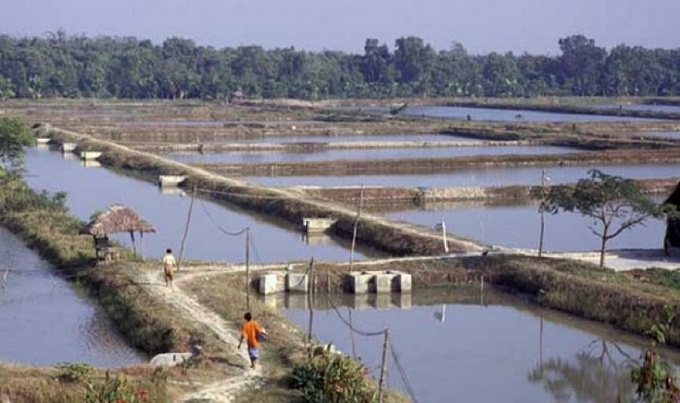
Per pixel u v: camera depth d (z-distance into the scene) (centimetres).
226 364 3186
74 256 5125
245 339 3484
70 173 9588
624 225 4953
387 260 5062
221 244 5909
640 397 1639
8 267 5112
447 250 5303
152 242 5909
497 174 9531
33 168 9969
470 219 6919
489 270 4912
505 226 6588
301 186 8038
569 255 5156
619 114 19950
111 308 4231
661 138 12762
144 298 4147
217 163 9750
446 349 3791
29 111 17775
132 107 19875
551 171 9756
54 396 2689
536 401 3169
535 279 4669
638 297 4112
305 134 14400
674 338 3744
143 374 2905
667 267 4859
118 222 4962
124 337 3875
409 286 4769
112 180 9050
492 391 3269
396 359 3266
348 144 12188
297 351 3341
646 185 8150
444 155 11256
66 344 3759
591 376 3469
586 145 12250
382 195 7756
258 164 9469
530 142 12675
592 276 4566
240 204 7562
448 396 3195
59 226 5975
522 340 3941
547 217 7038
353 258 5419
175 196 8025
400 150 12062
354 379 2838
